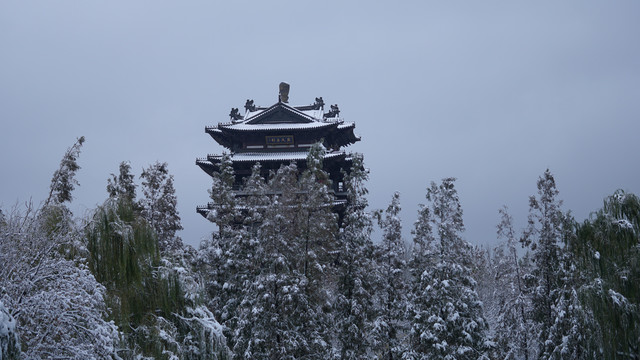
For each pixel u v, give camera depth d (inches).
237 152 3555.6
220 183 1939.0
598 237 1046.4
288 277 1619.1
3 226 586.2
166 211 1927.9
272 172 2319.1
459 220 1811.0
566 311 1612.9
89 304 586.2
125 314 746.8
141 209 1784.0
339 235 1905.8
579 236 1074.1
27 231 592.7
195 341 876.0
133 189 1857.8
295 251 1733.5
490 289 2691.9
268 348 1574.8
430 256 1792.6
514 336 1983.3
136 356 762.2
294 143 3563.0
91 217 773.9
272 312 1592.0
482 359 1713.8
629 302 999.6
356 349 1728.6
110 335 591.5
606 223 1047.6
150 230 840.9
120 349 705.0
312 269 1733.5
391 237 1875.0
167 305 848.3
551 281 1847.9
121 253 771.4
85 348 557.0
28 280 548.4
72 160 1279.5
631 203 1052.5
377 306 1895.9
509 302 2034.9
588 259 1059.3
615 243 1028.5
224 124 3585.1
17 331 511.8
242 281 1710.1
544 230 1862.7
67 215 740.7
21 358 506.9
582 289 1039.0
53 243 604.1
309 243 1791.3
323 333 1766.7
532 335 1947.6
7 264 552.7
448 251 1761.8
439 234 1765.5
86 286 603.2
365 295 1738.4
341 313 1770.4
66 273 593.9
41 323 552.4
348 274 1788.9
